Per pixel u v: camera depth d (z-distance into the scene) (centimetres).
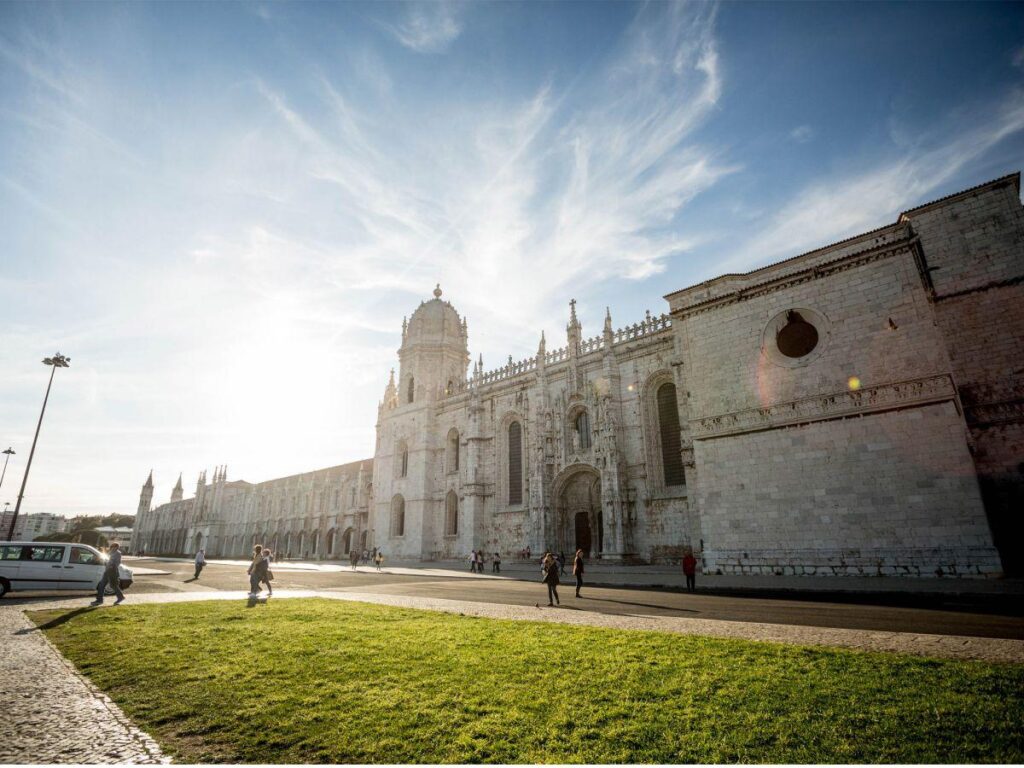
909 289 2591
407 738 649
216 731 683
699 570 3331
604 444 4462
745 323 3102
